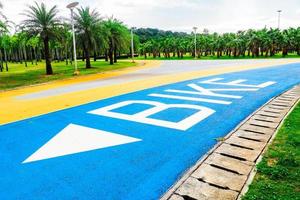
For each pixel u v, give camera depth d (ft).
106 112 33.14
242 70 82.12
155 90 48.19
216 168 16.99
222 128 25.93
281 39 215.72
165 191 15.14
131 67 121.39
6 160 19.81
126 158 19.62
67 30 104.22
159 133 24.88
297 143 19.99
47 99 44.68
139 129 26.17
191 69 93.35
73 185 15.99
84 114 32.60
